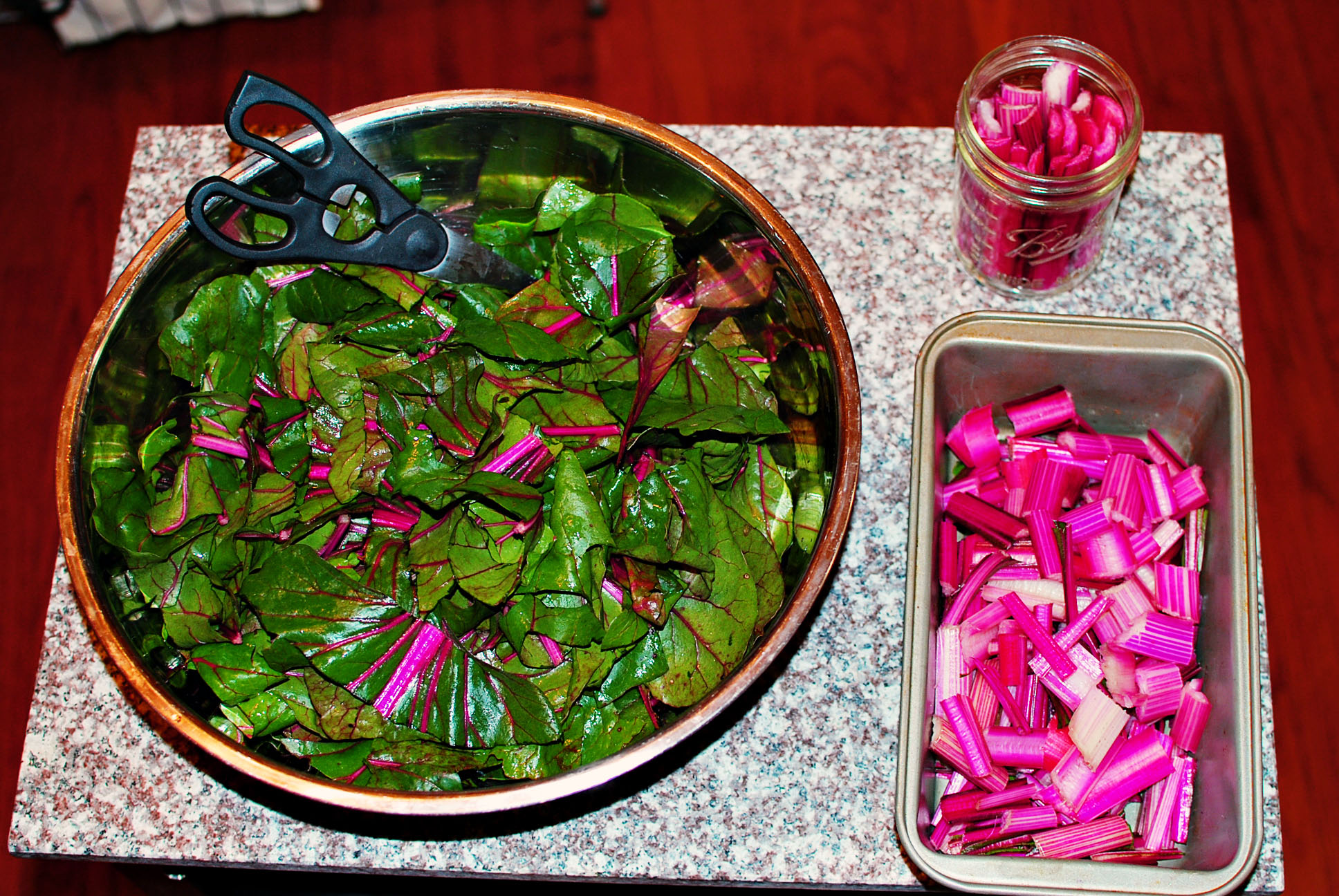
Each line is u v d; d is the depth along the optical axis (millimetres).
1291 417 1319
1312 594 1253
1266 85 1435
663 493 683
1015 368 762
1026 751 708
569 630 651
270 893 892
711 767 729
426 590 665
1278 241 1381
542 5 1519
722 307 754
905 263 837
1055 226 750
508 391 710
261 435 729
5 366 1419
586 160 723
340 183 652
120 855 723
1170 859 684
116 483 662
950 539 762
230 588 690
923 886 701
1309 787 1185
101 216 1471
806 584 597
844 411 628
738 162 866
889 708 737
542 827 720
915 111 1453
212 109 1516
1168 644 708
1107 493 755
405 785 667
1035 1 1479
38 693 760
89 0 1489
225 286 712
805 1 1501
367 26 1526
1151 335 734
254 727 674
